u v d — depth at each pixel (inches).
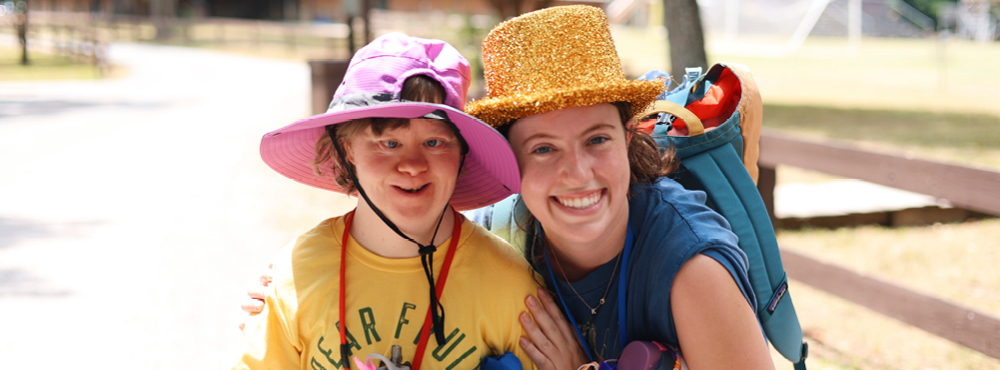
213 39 1625.2
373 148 66.5
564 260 76.6
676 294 66.9
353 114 62.7
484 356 71.0
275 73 956.0
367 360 67.0
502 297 72.2
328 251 72.4
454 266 72.4
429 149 66.9
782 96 710.5
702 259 66.4
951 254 241.8
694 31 297.0
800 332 89.8
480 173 76.3
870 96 711.1
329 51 1352.1
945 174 164.4
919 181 169.9
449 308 70.5
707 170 79.0
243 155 380.2
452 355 69.6
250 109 573.3
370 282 70.3
